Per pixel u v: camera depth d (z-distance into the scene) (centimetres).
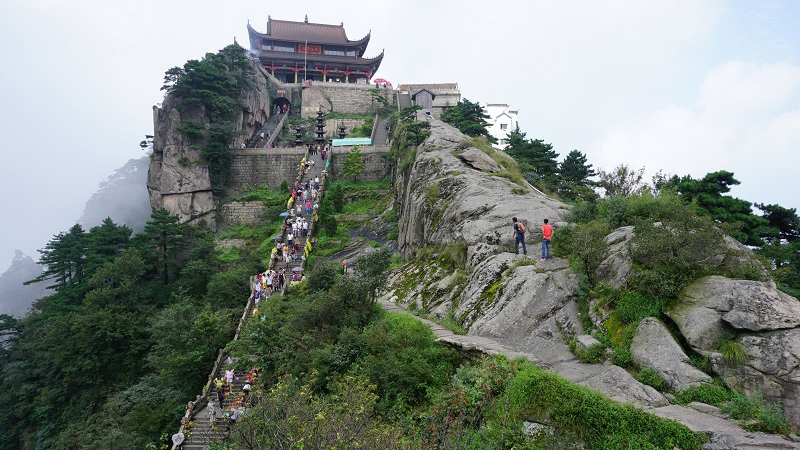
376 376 1480
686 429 843
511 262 1794
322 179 5094
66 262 4184
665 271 1239
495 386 1168
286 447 905
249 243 4628
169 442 2311
